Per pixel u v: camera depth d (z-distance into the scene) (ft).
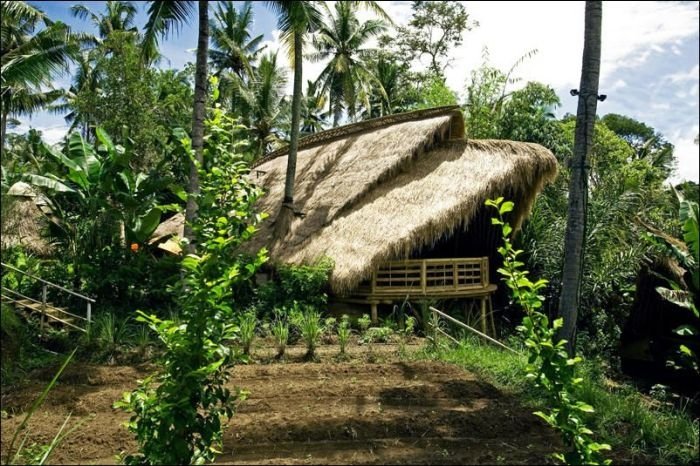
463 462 16.42
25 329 27.27
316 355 27.50
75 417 19.43
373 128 50.03
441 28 93.30
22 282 33.81
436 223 34.96
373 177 40.57
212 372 11.69
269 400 21.07
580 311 38.81
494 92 64.03
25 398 20.70
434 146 42.60
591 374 27.63
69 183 38.93
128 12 86.94
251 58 89.35
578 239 25.52
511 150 38.60
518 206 40.68
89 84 76.84
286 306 34.30
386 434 18.44
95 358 25.94
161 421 11.24
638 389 30.09
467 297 38.91
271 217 45.62
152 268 34.17
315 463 16.05
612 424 20.30
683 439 19.33
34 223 50.88
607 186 43.80
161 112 72.13
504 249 14.67
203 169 12.03
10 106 56.59
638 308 36.60
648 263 36.60
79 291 33.91
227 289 11.50
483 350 28.19
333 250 36.70
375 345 30.35
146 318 12.01
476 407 21.12
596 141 60.03
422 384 23.02
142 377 23.52
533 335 14.14
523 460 16.70
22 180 35.96
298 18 37.60
